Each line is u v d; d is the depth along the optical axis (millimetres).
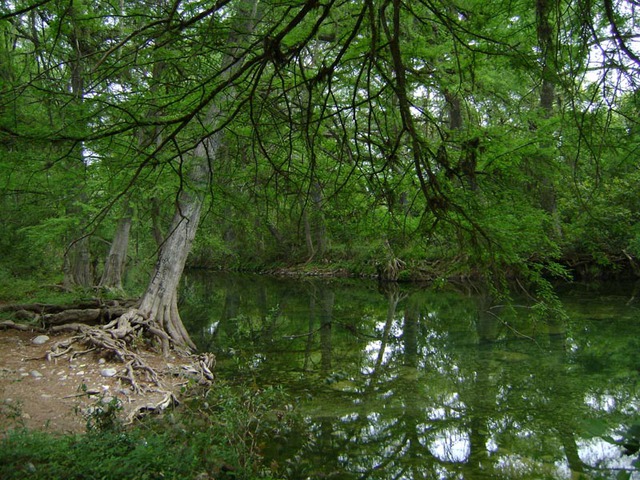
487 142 3871
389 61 3199
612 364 8469
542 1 2924
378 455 5051
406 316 14438
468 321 13156
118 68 3201
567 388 7227
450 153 4293
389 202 3887
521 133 4387
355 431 5699
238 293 21562
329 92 2836
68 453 3387
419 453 5098
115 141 3320
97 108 3363
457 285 20750
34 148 3191
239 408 5965
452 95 5090
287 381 7812
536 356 9164
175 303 9602
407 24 3922
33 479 2951
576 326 11641
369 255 24625
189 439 4270
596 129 3234
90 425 4418
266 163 4867
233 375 8172
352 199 4727
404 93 2787
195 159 5914
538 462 4867
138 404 6031
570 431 5668
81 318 9188
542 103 4969
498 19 3582
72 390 6176
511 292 16641
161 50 3500
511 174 3980
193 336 11734
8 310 9352
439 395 7051
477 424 5906
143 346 8492
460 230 3387
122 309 9492
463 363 8836
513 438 5469
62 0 3531
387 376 8078
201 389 7164
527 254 4965
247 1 4414
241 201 4824
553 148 3861
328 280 26609
